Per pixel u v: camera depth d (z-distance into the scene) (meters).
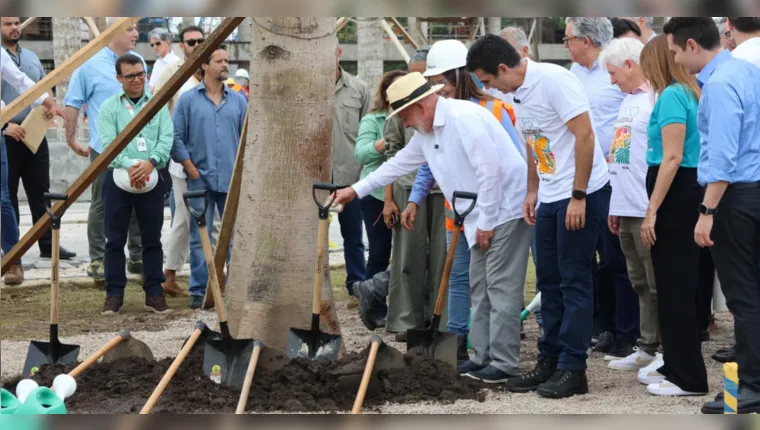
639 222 6.29
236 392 5.65
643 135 6.29
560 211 5.77
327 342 5.96
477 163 5.89
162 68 12.09
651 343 6.45
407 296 7.38
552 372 5.94
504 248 5.98
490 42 5.75
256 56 6.34
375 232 8.24
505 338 6.03
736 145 5.11
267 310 6.30
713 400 5.58
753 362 5.20
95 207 10.05
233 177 7.65
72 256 11.66
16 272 10.02
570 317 5.75
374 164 7.88
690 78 5.64
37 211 10.57
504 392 5.88
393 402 5.61
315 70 6.28
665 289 5.68
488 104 6.56
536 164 5.95
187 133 9.21
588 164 5.60
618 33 7.93
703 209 5.20
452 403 5.61
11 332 7.99
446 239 7.00
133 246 10.59
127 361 6.11
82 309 9.05
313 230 6.36
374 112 7.95
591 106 7.27
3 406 4.79
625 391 5.89
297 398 5.55
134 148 8.57
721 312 8.81
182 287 10.28
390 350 5.80
